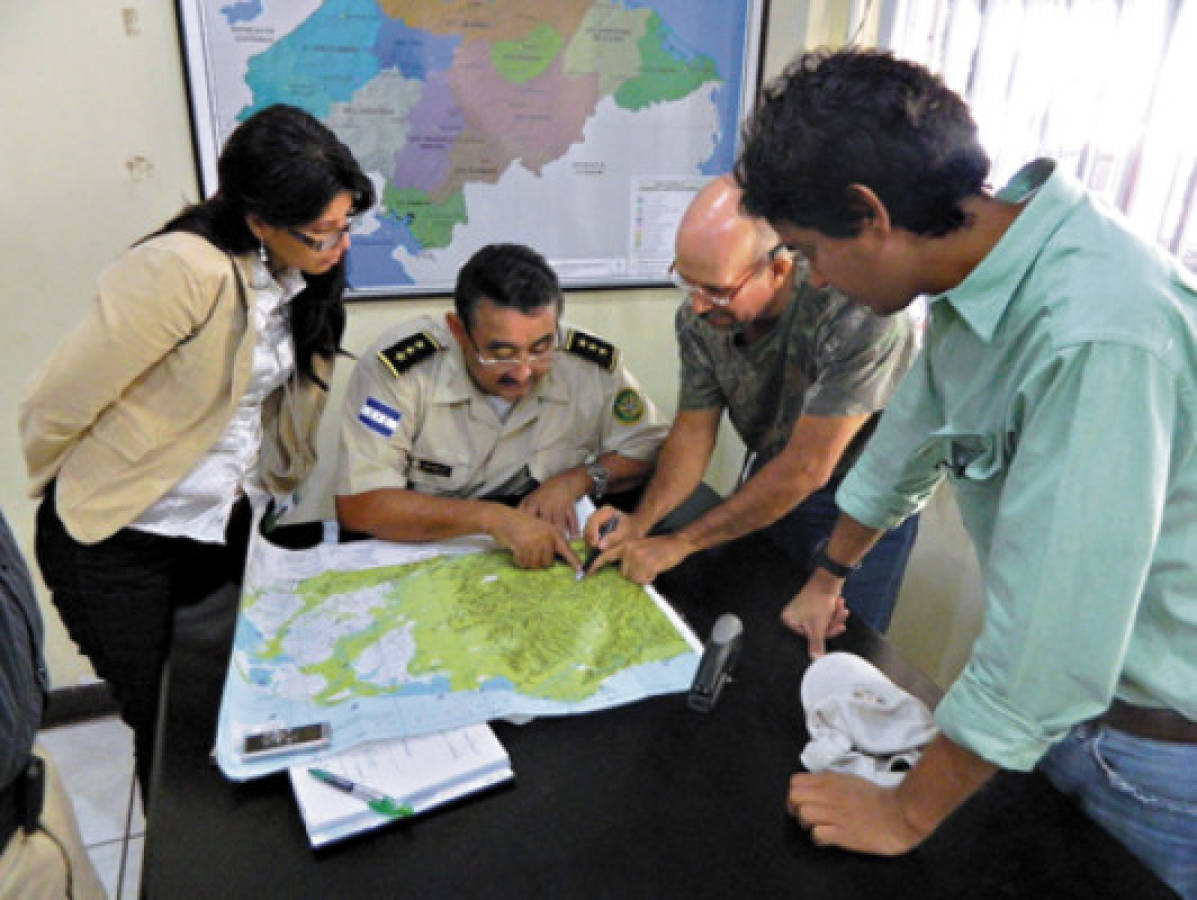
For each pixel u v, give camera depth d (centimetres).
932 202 66
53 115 169
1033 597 65
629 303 228
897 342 125
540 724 97
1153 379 61
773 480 129
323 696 99
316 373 158
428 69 189
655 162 215
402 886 77
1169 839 83
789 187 68
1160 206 141
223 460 142
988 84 170
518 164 204
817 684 101
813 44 207
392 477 146
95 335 120
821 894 77
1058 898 76
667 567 128
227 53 175
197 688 102
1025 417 68
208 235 125
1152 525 63
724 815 85
